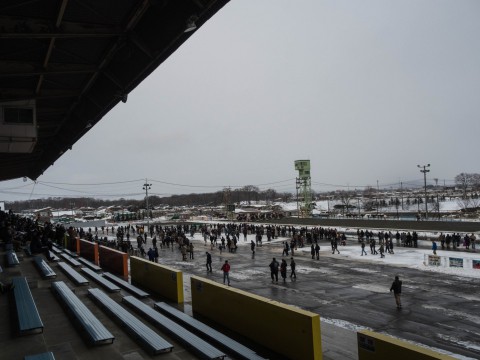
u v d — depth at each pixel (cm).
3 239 2436
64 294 1178
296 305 1639
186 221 10050
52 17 966
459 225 4722
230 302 1088
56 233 3319
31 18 950
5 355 774
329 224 6588
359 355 734
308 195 9006
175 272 1377
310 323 818
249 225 6825
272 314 927
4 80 1384
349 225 6181
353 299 1730
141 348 830
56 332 918
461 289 1916
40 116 2012
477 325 1336
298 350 849
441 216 7788
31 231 2789
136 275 1738
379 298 1744
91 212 19312
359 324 1349
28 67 1210
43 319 1020
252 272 2519
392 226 5578
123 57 1249
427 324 1348
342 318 1429
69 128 2239
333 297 1775
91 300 1243
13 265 1756
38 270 1716
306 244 4253
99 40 1150
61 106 1911
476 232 4338
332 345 1112
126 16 1040
